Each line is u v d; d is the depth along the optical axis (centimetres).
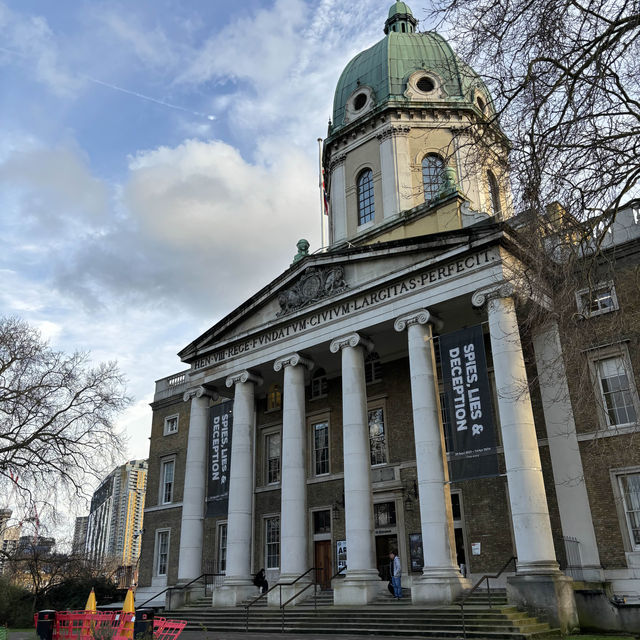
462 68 1294
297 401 2889
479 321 2727
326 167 4028
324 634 2088
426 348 2477
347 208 3688
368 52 4003
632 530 2186
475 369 2300
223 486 3088
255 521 3456
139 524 13638
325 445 3319
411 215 3222
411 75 3691
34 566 4356
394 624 1998
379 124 3644
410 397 3030
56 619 1925
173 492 4084
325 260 2916
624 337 2234
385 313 2631
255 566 3353
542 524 1998
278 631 2256
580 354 1448
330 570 3048
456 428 2289
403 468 2912
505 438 2131
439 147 3509
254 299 3212
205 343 3447
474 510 2641
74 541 5212
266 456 3584
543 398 2438
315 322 2900
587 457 2303
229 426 3178
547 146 1202
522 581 1933
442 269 2500
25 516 3306
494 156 1313
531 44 1181
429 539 2203
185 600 2959
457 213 3030
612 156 1211
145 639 1677
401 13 4231
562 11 1149
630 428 2217
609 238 2386
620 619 1931
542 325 1588
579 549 2231
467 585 2148
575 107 1181
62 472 3309
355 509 2453
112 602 4347
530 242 1345
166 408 4400
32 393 3372
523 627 1759
